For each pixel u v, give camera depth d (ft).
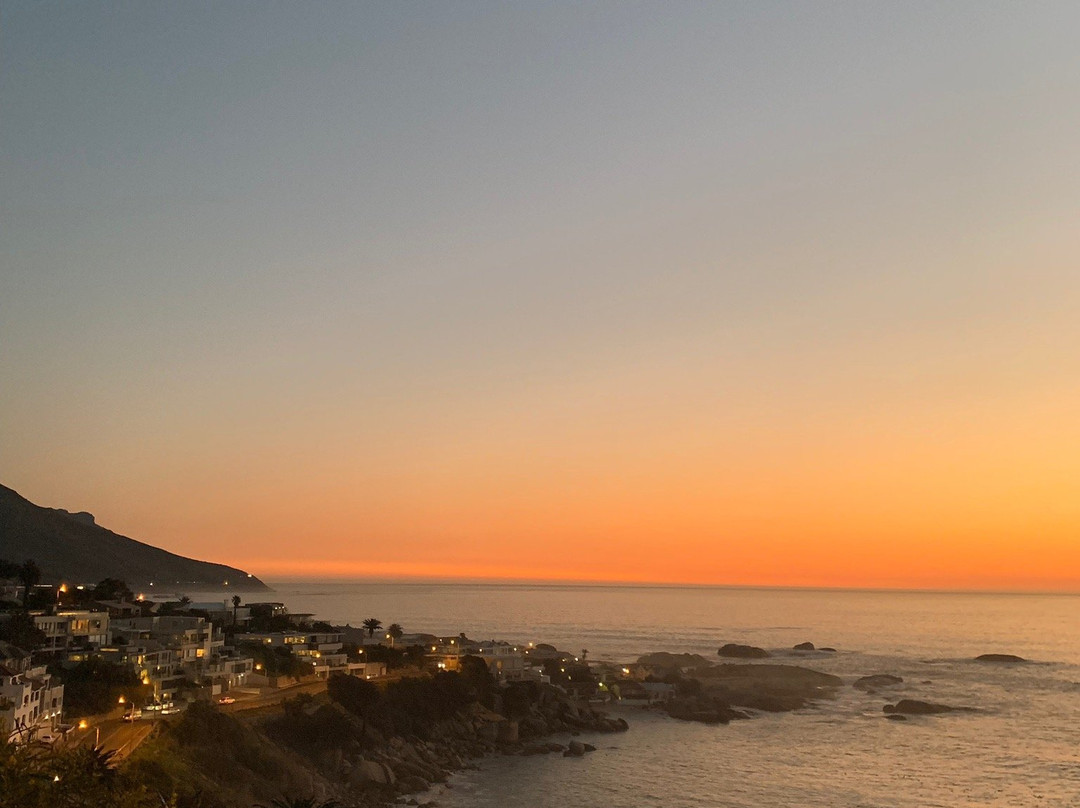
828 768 486.38
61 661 444.14
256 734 392.88
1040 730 606.55
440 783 436.35
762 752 528.22
